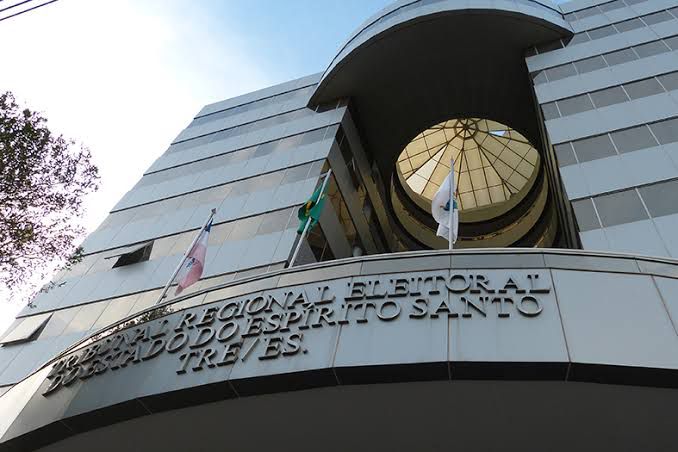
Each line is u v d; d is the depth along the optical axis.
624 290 9.95
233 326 11.64
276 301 11.84
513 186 33.88
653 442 9.15
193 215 22.73
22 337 19.20
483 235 32.03
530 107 26.75
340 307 11.12
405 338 9.98
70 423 11.37
